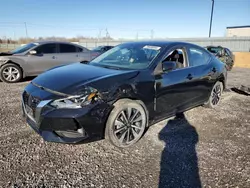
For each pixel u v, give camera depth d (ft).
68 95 7.90
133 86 9.12
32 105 8.43
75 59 25.16
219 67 14.83
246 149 9.46
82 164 8.04
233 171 7.86
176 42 12.16
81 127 7.98
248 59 49.47
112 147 9.36
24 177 7.17
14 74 22.27
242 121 12.76
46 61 23.49
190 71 12.12
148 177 7.42
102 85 8.37
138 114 9.68
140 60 10.84
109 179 7.25
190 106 12.87
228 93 19.69
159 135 10.63
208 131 11.25
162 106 10.68
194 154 8.97
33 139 9.75
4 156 8.29
